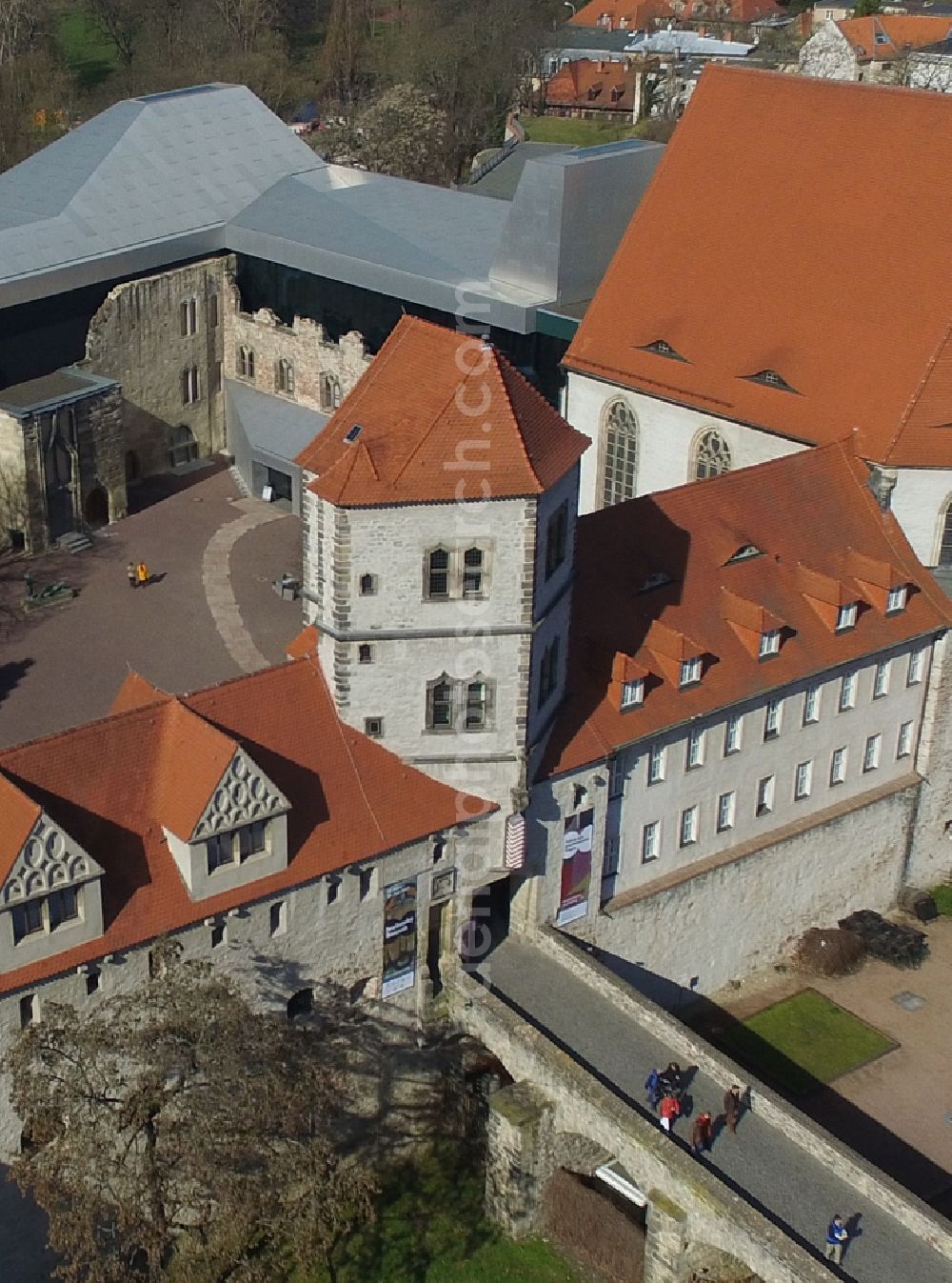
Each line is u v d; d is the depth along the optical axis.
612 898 83.69
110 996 66.75
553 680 77.31
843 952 91.62
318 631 72.44
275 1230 64.88
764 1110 72.88
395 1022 77.94
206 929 68.38
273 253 136.12
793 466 90.69
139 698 74.12
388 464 68.75
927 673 93.25
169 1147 61.59
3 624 114.75
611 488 107.88
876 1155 80.12
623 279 104.69
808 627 87.19
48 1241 66.50
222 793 66.38
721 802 86.44
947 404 91.50
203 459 142.62
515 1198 75.00
